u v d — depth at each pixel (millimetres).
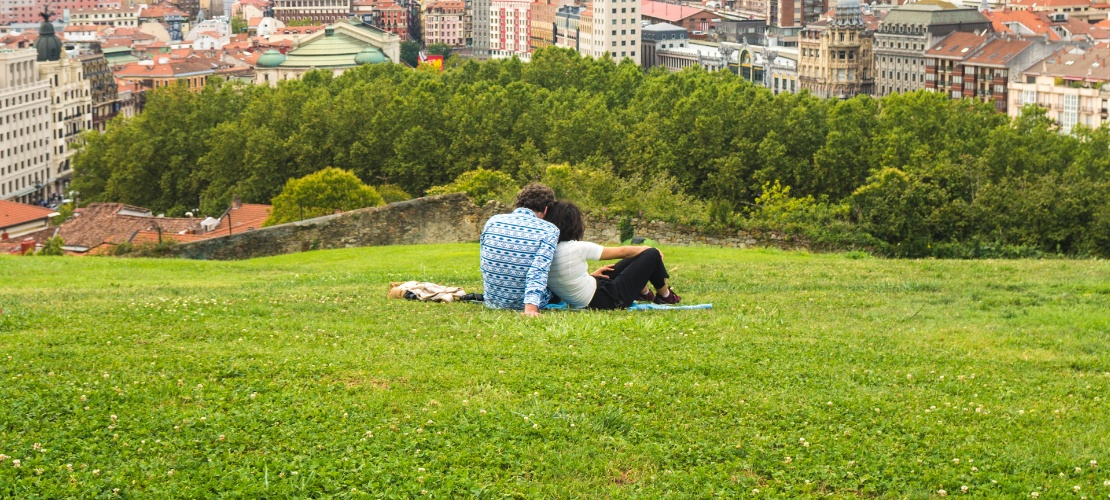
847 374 16328
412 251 44844
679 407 14641
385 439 13312
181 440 13117
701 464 12953
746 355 17312
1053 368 17062
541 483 12406
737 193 109375
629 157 113750
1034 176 88812
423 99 121312
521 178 102375
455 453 13000
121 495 11820
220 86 157250
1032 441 13516
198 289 27812
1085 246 52344
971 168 75438
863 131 113625
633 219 50688
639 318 19469
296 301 22766
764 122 113375
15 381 15242
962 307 23219
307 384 15344
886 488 12375
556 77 162250
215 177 127750
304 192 88062
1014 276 28922
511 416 14078
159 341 18047
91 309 21703
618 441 13469
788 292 25578
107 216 86750
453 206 52062
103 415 13875
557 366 16391
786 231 48906
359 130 123500
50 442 13000
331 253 45156
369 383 15477
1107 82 198750
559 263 20062
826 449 13289
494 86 135375
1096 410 14758
